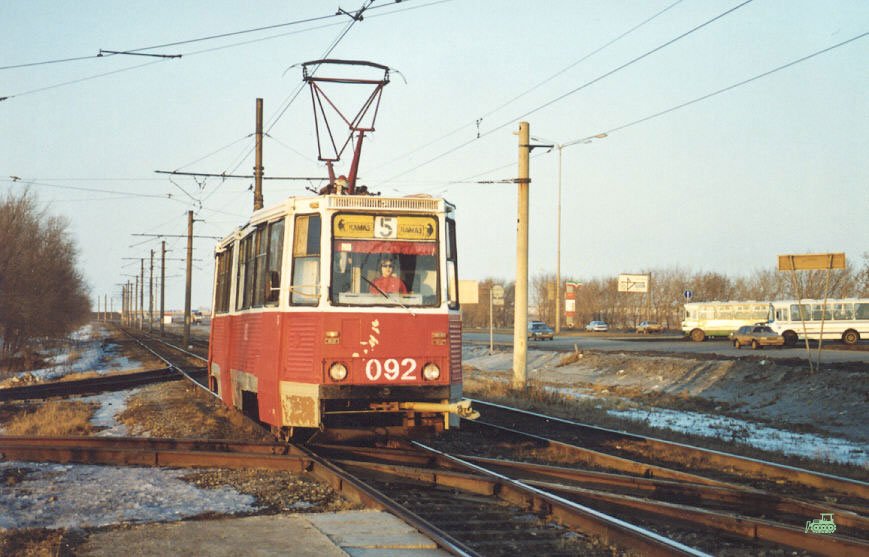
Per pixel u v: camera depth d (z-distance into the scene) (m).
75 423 16.48
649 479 10.13
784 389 22.94
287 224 11.61
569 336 73.25
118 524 7.72
